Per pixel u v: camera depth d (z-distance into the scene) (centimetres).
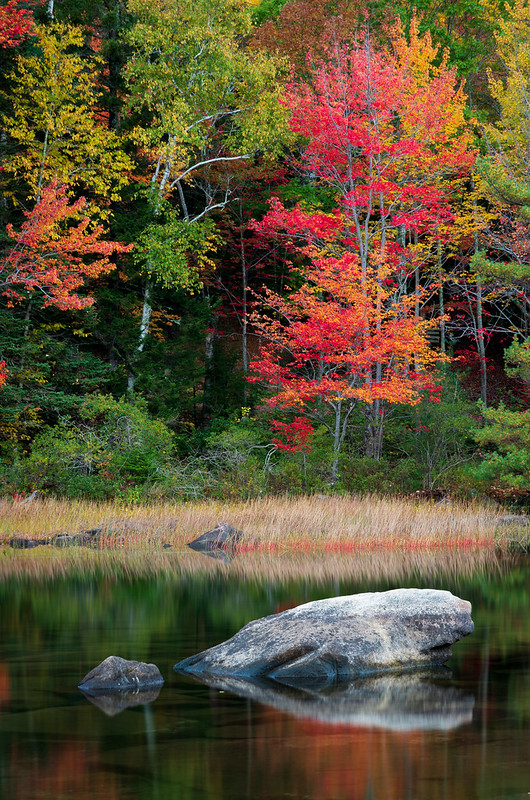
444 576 1498
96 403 2716
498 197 2612
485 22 3647
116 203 3206
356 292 2503
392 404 2964
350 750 580
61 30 2878
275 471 2706
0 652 905
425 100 2709
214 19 3244
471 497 2702
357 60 2641
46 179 2898
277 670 811
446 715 669
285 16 3528
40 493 2558
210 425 3509
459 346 3922
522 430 2405
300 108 2712
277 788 505
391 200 2898
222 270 3856
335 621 853
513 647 937
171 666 842
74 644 946
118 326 3012
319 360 2817
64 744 596
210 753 575
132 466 2650
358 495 2586
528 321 3434
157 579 1488
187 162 3241
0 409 2708
